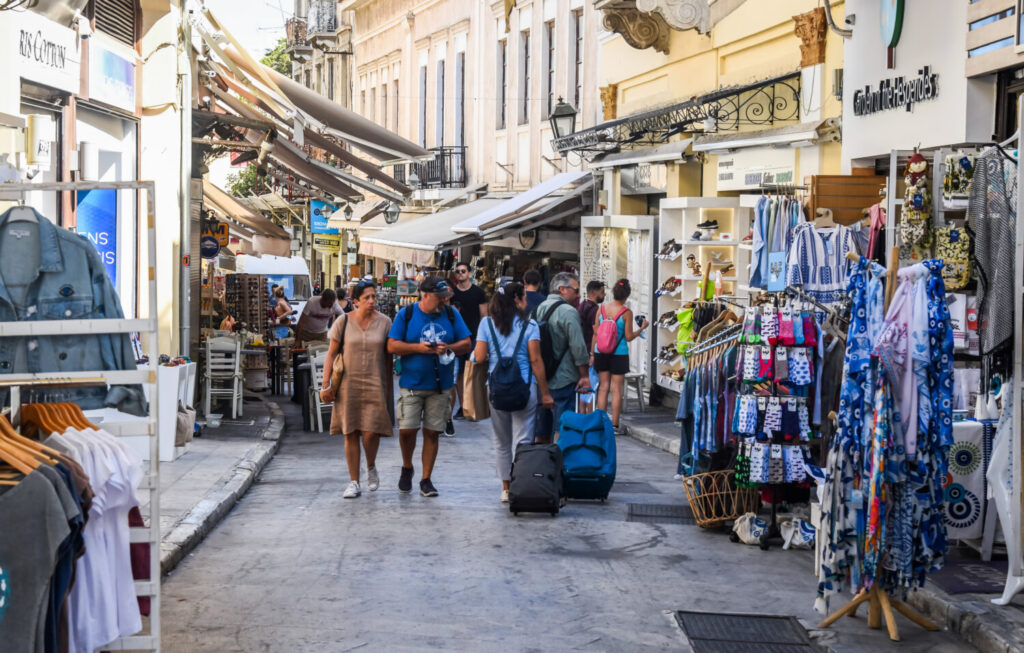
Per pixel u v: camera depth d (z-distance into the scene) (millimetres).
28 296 5945
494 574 8672
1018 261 7793
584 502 11625
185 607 7664
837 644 7230
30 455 5074
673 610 7891
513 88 32531
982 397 9047
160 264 16734
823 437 9945
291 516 10695
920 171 9562
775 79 17000
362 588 8211
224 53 17219
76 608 5414
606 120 26031
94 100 13812
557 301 12156
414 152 21844
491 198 32938
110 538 5531
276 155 22750
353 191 24891
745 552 9633
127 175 15695
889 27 13523
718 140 18922
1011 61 11016
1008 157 8328
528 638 7172
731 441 10383
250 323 25922
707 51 20641
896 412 7398
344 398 11672
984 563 8914
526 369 11203
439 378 11695
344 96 54062
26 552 4914
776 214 13375
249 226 25797
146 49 16422
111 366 6012
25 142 10195
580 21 28281
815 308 11508
